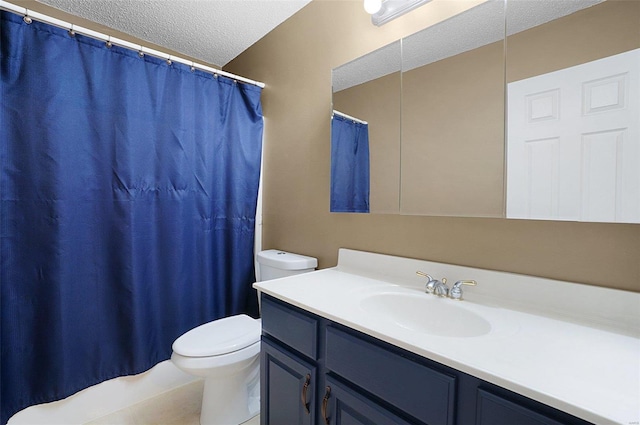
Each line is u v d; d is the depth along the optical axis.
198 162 1.86
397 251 1.38
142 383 1.71
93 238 1.52
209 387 1.52
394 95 1.35
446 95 1.19
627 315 0.84
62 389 1.45
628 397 0.55
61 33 1.40
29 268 1.38
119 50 1.55
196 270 1.88
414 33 1.29
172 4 1.75
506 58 1.04
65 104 1.42
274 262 1.74
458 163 1.16
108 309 1.58
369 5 1.26
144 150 1.64
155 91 1.67
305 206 1.83
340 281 1.34
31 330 1.39
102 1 1.72
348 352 0.92
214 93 1.91
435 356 0.71
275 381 1.20
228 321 1.68
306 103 1.80
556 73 0.94
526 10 1.01
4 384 1.35
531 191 0.99
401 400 0.79
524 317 0.93
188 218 1.83
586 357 0.69
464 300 1.08
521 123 1.01
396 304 1.17
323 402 1.00
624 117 0.83
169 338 1.78
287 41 1.92
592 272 0.91
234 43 2.19
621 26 0.84
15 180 1.34
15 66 1.31
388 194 1.38
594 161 0.88
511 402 0.61
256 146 2.08
